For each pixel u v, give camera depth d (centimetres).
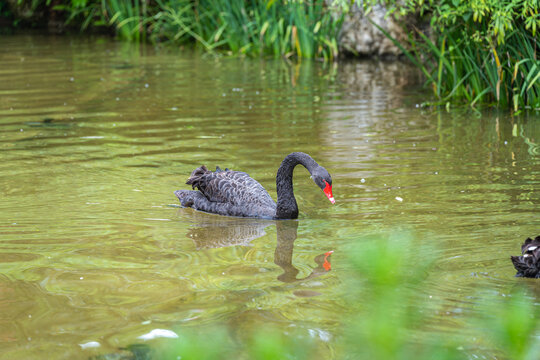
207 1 2233
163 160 1004
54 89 1530
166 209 819
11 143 1089
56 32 2569
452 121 1234
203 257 666
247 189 816
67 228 744
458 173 923
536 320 511
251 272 626
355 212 788
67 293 578
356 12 1969
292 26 2011
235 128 1189
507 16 1197
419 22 1902
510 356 457
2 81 1622
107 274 621
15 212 789
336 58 1981
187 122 1234
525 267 583
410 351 462
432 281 586
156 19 2441
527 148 1043
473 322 509
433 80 1480
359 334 495
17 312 541
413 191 853
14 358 468
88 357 469
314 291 578
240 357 463
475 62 1389
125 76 1697
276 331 504
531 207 780
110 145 1085
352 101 1414
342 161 991
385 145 1074
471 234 700
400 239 235
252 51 2086
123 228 750
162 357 466
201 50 2142
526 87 1327
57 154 1030
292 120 1247
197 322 521
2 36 2448
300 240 712
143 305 553
